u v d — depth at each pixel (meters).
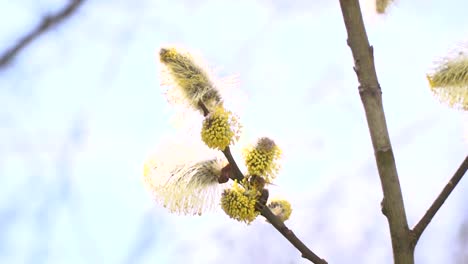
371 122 1.12
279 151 1.14
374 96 1.12
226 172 1.14
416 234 1.12
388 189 1.12
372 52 1.12
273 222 1.13
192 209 1.15
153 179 1.16
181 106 1.14
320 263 1.13
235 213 1.13
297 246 1.13
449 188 1.12
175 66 1.14
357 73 1.12
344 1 1.13
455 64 1.12
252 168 1.13
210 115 1.13
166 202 1.15
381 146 1.12
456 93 1.13
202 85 1.14
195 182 1.15
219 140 1.13
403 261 1.12
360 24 1.12
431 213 1.12
